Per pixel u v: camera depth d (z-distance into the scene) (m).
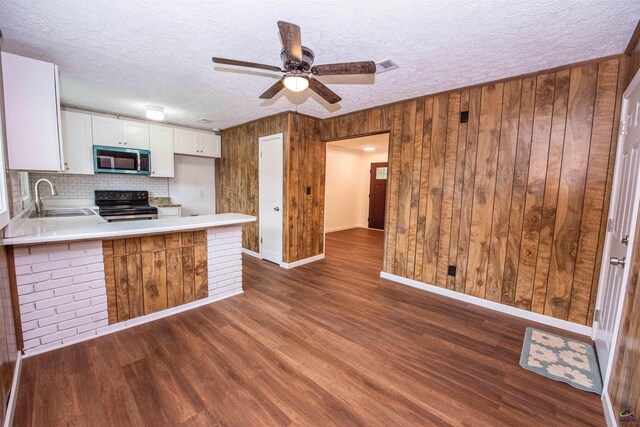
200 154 5.16
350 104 3.52
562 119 2.42
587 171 2.33
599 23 1.73
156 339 2.25
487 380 1.85
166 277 2.62
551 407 1.64
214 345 2.18
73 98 3.40
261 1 1.58
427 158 3.24
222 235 3.01
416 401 1.66
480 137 2.86
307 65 1.86
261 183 4.49
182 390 1.71
